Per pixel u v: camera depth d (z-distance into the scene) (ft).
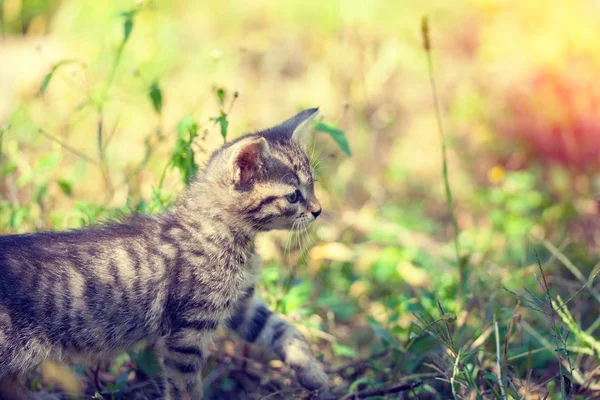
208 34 32.55
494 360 16.05
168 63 30.09
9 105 27.14
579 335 15.42
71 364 15.57
